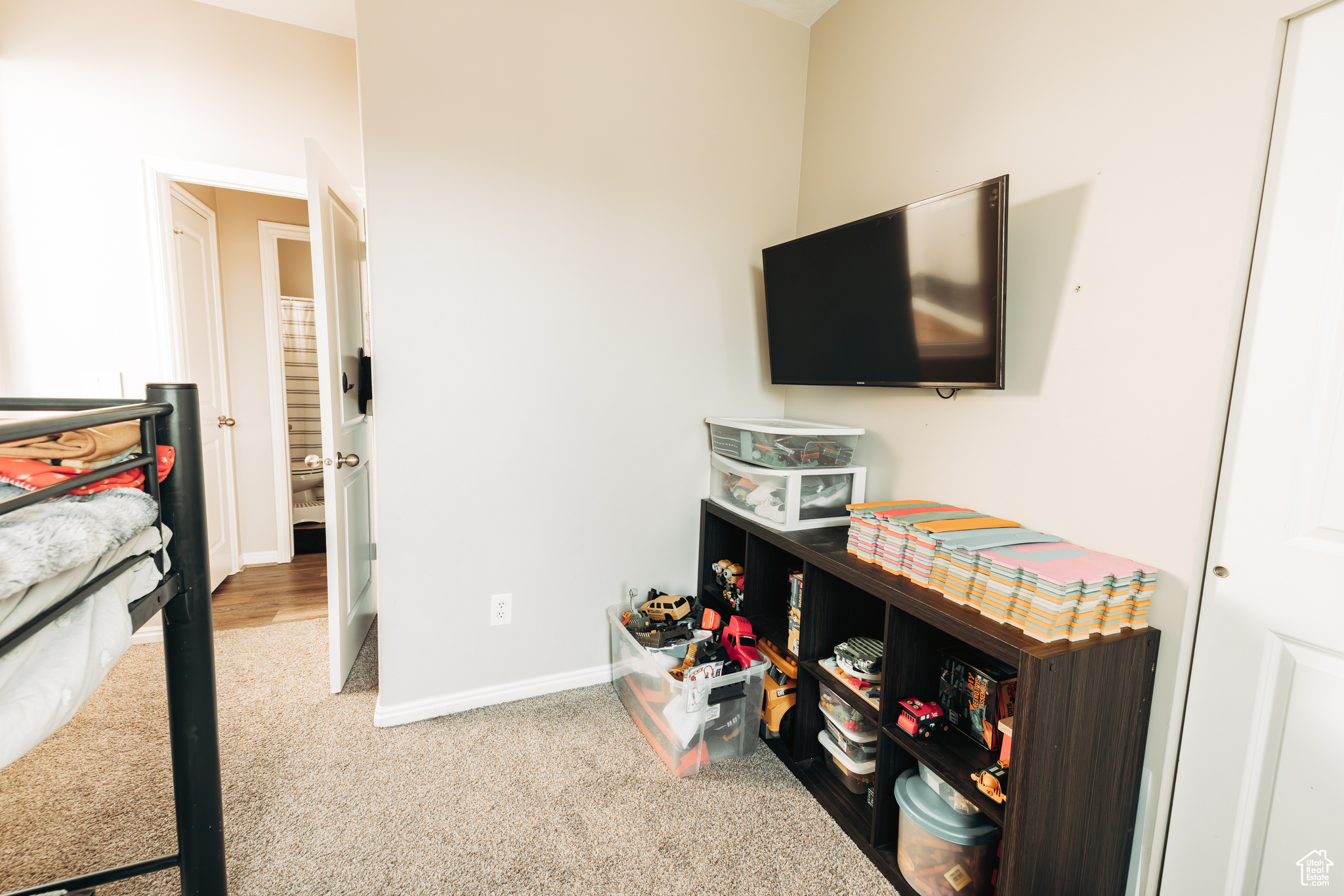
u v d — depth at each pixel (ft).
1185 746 3.90
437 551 6.12
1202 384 3.64
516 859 4.53
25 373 7.29
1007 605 3.78
